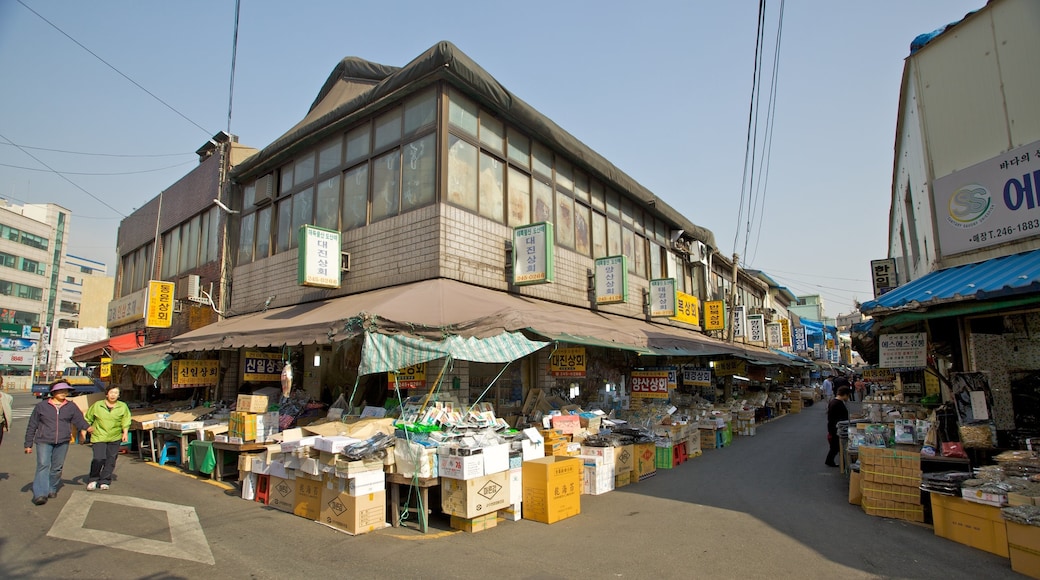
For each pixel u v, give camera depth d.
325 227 11.94
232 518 6.89
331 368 10.91
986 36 8.22
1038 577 4.91
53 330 55.84
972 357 8.05
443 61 9.57
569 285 13.12
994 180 7.91
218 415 10.77
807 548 5.81
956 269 8.10
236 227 14.84
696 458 12.14
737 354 16.12
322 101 14.99
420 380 8.33
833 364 45.03
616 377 14.55
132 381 16.22
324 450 6.60
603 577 5.00
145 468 10.52
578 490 7.34
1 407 8.54
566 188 13.62
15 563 5.22
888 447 7.78
